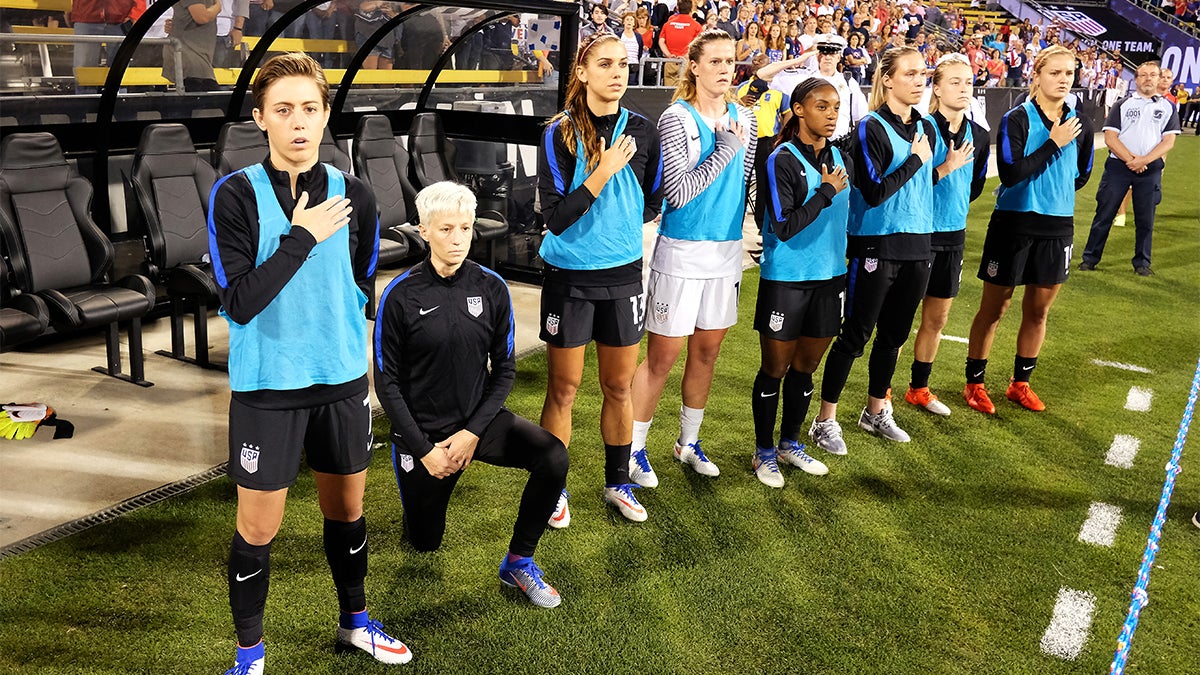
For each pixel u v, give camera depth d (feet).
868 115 11.44
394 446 8.50
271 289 6.39
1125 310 20.84
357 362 7.25
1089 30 80.12
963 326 19.12
